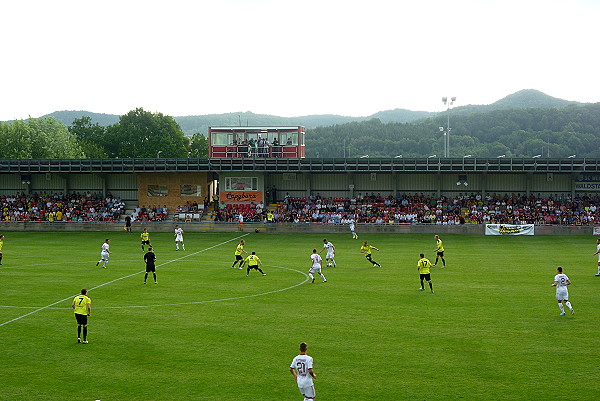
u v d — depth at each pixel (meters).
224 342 26.64
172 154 152.12
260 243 65.50
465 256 53.78
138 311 32.66
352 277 43.09
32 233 76.12
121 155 151.12
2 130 131.88
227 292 37.81
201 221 82.44
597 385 21.16
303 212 82.38
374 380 21.86
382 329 28.56
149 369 23.20
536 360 23.84
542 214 77.81
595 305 33.16
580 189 82.44
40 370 23.19
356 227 75.06
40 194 90.94
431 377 22.11
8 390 21.11
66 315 31.81
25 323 30.20
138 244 64.88
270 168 82.94
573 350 25.08
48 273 45.31
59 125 139.38
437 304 33.81
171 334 28.00
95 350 25.62
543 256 53.62
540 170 78.06
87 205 87.19
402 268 47.12
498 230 72.06
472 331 28.06
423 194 85.88
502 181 84.50
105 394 20.72
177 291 38.19
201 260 52.59
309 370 18.59
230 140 87.88
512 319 30.20
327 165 82.19
